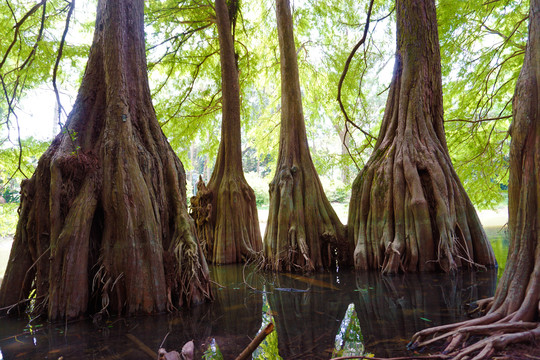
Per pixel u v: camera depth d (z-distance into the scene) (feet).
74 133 17.15
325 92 54.24
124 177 17.60
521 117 11.75
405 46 27.96
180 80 49.55
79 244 16.38
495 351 9.27
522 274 11.26
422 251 23.97
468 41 39.70
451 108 44.04
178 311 16.85
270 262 29.01
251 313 16.12
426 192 25.11
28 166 33.37
